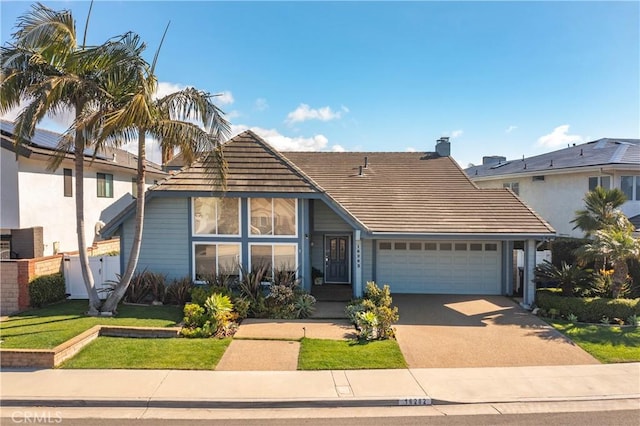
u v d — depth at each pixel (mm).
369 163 20906
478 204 16312
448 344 10719
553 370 9156
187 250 14789
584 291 13664
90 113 11109
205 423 6914
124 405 7473
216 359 9359
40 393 7664
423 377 8680
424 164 20688
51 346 9391
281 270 14625
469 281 16500
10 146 15820
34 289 13023
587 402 7805
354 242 14703
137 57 11023
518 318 13094
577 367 9336
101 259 14672
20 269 12883
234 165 14852
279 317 12867
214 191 14094
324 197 14273
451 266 16531
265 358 9500
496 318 13086
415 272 16625
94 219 21719
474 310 14023
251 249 14781
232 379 8391
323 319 12742
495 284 16406
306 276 14703
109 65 10930
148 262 14836
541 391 8125
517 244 16609
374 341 10703
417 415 7273
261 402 7504
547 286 16344
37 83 10672
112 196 23688
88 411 7297
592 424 6965
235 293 13969
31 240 16875
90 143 12102
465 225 14828
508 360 9703
